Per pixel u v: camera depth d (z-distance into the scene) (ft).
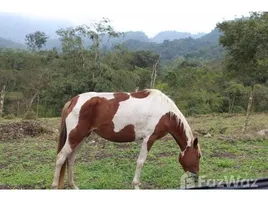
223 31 69.15
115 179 21.20
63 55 97.25
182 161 19.80
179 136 19.57
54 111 89.97
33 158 28.04
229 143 35.45
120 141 19.24
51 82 90.12
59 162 18.16
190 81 100.42
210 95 91.71
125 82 89.30
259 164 25.81
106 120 18.53
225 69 75.46
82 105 18.29
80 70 89.97
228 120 64.80
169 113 19.20
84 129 18.38
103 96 18.75
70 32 90.12
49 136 41.27
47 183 20.15
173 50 312.29
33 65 108.68
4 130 39.88
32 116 67.67
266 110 88.79
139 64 138.31
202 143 34.47
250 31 60.59
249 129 50.44
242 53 64.90
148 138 18.99
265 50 61.21
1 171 23.65
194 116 76.18
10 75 99.45
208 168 24.32
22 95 96.07
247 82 94.38
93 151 30.81
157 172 23.15
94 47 90.94
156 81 104.12
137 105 18.74
